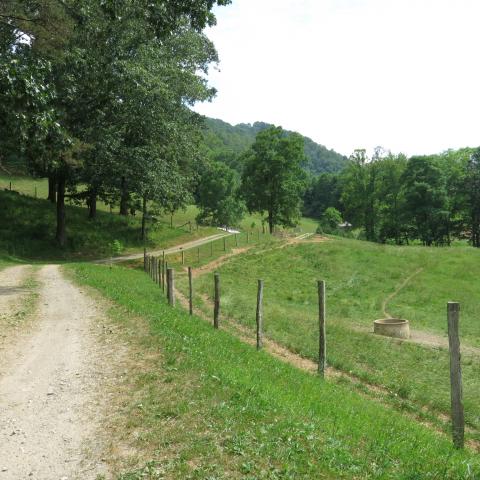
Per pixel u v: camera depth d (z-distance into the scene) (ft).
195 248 163.43
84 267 94.68
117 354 31.81
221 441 18.17
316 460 17.04
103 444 18.94
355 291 105.40
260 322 42.86
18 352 34.06
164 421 20.40
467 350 54.90
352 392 34.96
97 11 83.30
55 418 21.94
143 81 103.81
